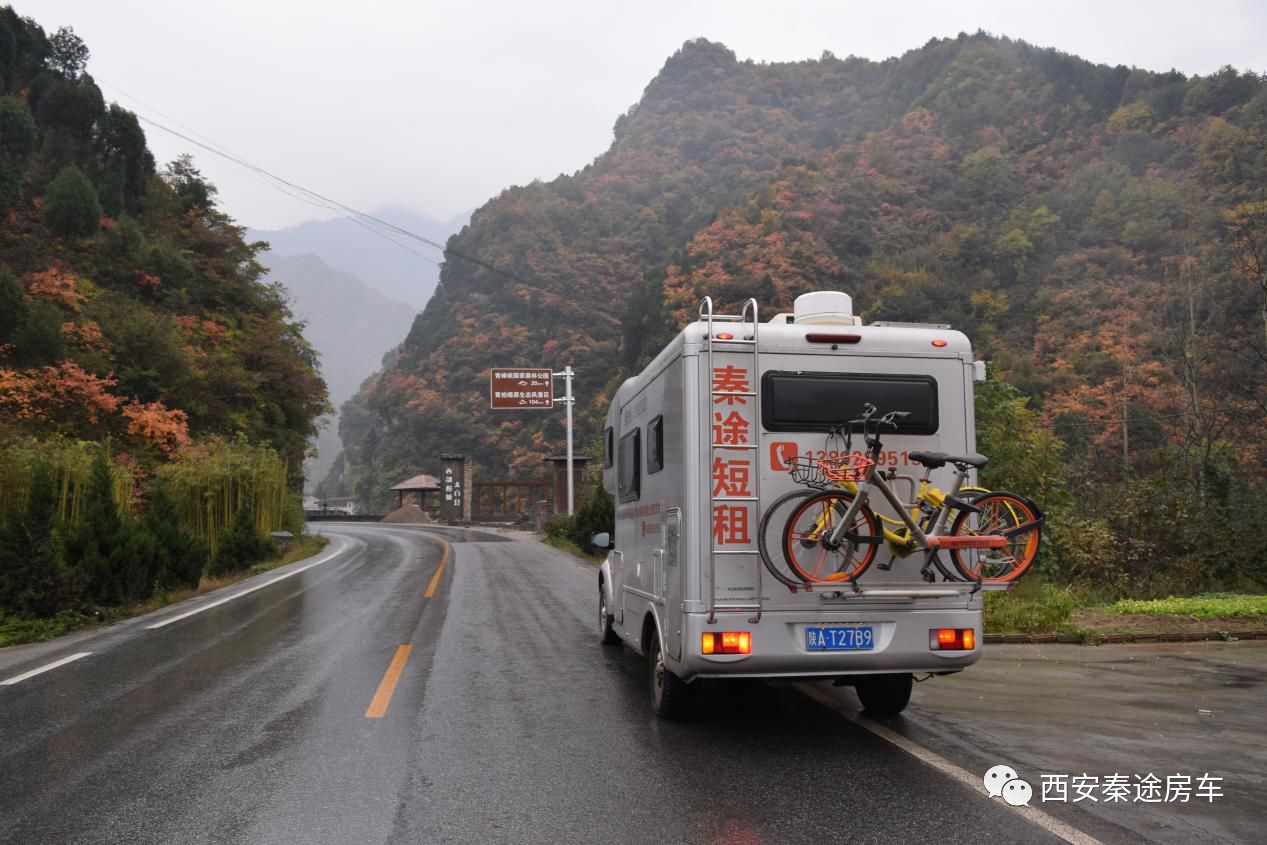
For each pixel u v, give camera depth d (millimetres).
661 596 6391
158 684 7969
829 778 5125
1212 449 18938
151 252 33438
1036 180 105938
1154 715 6730
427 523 56719
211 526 22297
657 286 79562
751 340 5816
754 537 5691
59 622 11672
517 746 5836
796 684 7949
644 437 7219
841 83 190250
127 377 26922
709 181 140875
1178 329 30094
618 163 151125
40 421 22547
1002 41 153250
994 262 86438
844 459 5777
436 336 102312
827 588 5539
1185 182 83562
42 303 24875
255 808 4676
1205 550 14359
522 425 87375
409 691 7551
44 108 35219
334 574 19969
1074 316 67125
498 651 9586
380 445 102312
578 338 89250
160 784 5086
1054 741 5961
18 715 6840
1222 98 102000
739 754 5637
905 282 79938
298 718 6621
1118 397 45062
